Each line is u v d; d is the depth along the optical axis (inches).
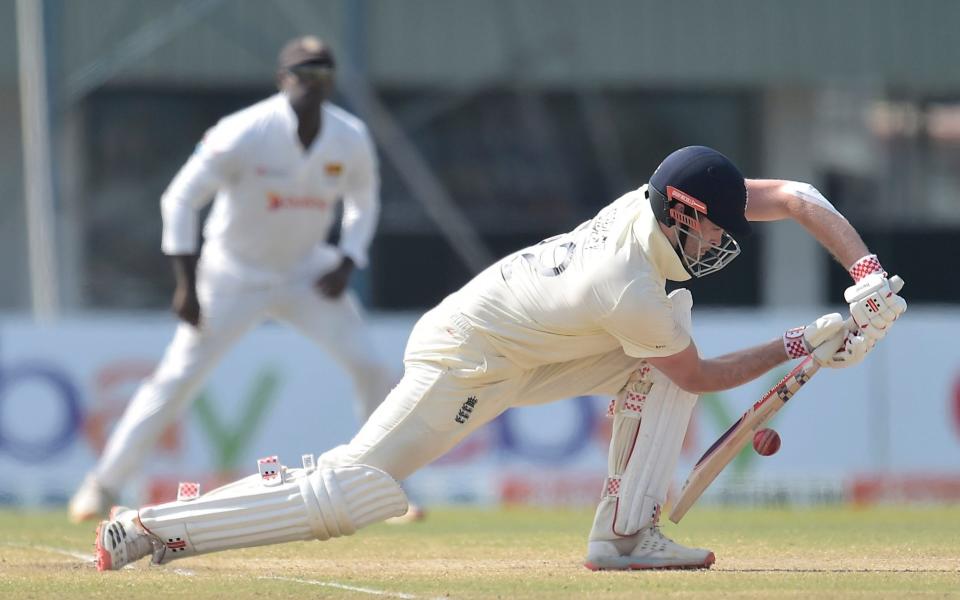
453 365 583.2
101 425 1279.5
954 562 629.0
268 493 570.3
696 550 592.4
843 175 2470.5
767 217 605.6
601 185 2405.3
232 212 922.1
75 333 1279.5
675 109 2417.6
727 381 573.6
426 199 2124.8
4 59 2138.3
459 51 2240.4
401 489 586.9
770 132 2432.3
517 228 2389.3
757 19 2289.6
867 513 1104.2
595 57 2263.8
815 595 499.2
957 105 2476.6
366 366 950.4
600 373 593.0
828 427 1311.5
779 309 2374.5
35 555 671.8
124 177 2276.1
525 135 2383.1
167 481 1264.8
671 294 573.6
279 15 2149.4
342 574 584.7
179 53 2148.1
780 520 976.3
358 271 1694.1
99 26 2059.5
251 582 547.5
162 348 1288.1
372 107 2049.7
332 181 927.0
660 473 587.8
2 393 1269.7
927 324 1332.4
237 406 1278.3
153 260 2285.9
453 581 550.0
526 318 572.7
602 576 563.8
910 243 2491.4
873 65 2303.2
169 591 518.3
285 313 944.3
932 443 1328.7
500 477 1279.5
